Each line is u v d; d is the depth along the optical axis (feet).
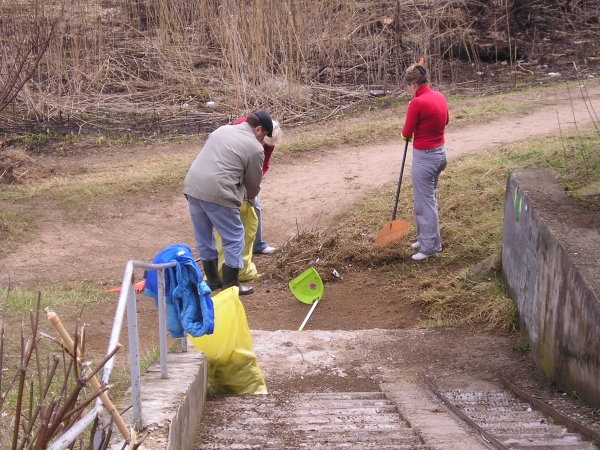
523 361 20.11
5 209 33.01
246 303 26.17
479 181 31.24
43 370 16.12
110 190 34.94
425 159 25.55
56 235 31.12
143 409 11.79
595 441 12.94
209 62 52.75
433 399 17.38
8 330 20.02
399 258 27.66
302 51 49.70
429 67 50.98
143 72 52.19
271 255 29.19
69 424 7.78
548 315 18.47
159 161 39.04
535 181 22.52
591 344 15.30
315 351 21.38
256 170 23.21
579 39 58.18
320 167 36.81
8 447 9.16
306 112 45.80
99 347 20.33
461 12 55.77
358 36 55.26
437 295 24.73
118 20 58.18
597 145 31.07
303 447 13.03
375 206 31.60
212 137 23.08
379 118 44.39
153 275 15.48
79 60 50.96
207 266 24.41
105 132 44.68
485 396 17.51
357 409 16.37
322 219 31.45
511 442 13.12
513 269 22.75
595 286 15.40
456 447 13.01
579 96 44.55
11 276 27.40
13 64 44.19
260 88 46.34
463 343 21.61
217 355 17.39
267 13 47.44
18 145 42.98
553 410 15.07
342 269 27.68
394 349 21.44
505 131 38.65
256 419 15.21
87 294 25.57
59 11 51.08
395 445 13.24
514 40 55.72
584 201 20.70
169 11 53.78
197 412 14.38
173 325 16.06
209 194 22.66
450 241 27.76
